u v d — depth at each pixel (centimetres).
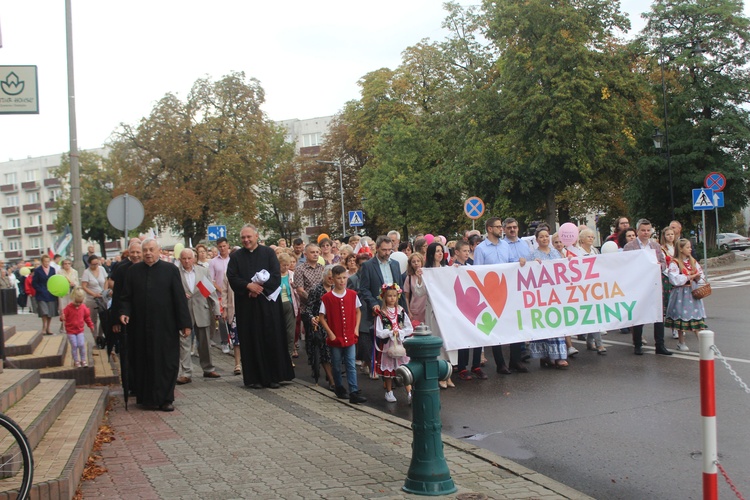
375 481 604
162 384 923
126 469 654
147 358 930
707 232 4119
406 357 972
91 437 710
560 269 1159
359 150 6069
